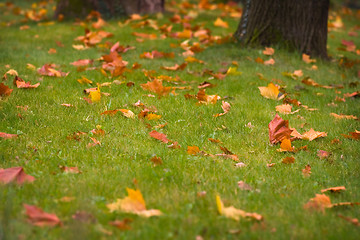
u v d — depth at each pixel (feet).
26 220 17.31
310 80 43.55
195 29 61.57
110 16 69.67
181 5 84.74
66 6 69.82
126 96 34.45
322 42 52.26
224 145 27.71
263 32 52.06
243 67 46.52
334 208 20.75
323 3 51.39
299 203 20.70
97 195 20.45
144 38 56.95
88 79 38.65
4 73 38.42
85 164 23.58
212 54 50.24
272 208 20.16
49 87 35.73
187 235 17.15
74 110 31.40
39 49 50.29
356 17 96.07
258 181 22.77
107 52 49.39
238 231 17.65
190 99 35.17
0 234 15.85
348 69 49.65
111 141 26.63
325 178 23.84
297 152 27.32
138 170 23.29
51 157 24.08
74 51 49.75
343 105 36.88
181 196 20.77
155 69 43.75
